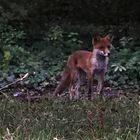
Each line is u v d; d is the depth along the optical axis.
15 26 15.66
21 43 14.86
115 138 6.25
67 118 7.27
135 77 11.84
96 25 16.77
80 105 8.14
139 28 15.72
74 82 10.45
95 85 11.41
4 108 7.70
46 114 7.44
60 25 16.03
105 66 9.58
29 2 15.97
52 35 14.46
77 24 16.58
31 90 11.24
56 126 6.80
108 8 17.25
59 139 6.26
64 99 8.96
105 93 10.52
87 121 7.00
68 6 17.25
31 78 11.80
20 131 6.48
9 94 10.33
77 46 14.38
